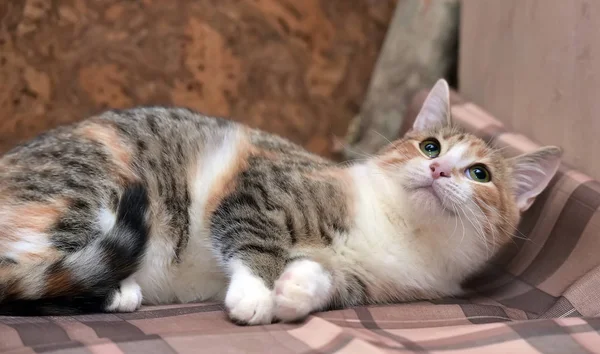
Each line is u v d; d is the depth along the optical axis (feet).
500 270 3.00
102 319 2.46
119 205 2.63
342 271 2.73
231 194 2.73
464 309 2.69
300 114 3.82
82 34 3.57
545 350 2.32
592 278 2.72
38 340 2.28
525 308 2.77
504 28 3.26
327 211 2.71
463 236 2.81
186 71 3.69
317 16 3.79
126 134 2.79
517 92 3.20
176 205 2.77
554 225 2.89
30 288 2.46
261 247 2.63
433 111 3.05
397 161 2.86
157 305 2.74
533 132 3.13
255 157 2.83
